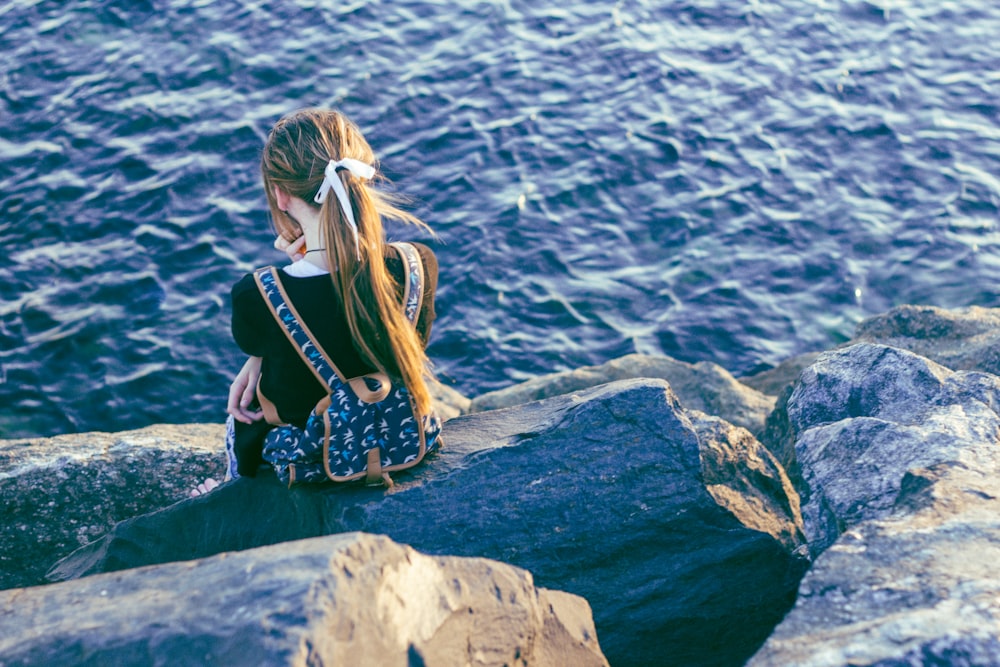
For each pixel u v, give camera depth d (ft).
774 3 48.88
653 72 42.29
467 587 7.13
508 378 28.32
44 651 5.87
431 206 34.17
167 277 30.89
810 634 7.04
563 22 45.96
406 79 40.91
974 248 33.24
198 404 27.04
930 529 8.13
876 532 8.20
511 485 10.19
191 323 29.35
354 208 8.93
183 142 36.76
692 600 10.07
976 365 17.08
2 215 33.04
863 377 13.20
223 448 16.60
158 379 27.58
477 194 34.78
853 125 39.63
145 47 42.55
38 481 15.53
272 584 6.05
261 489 10.93
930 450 10.14
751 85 41.93
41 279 30.55
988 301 31.04
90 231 32.53
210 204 33.83
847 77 42.93
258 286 9.29
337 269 9.02
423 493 10.05
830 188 36.06
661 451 10.40
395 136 37.60
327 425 9.70
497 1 47.32
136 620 5.99
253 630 5.66
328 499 10.07
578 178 35.73
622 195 35.22
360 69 41.50
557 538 9.95
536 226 33.53
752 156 37.50
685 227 33.96
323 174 9.00
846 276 32.19
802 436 11.51
